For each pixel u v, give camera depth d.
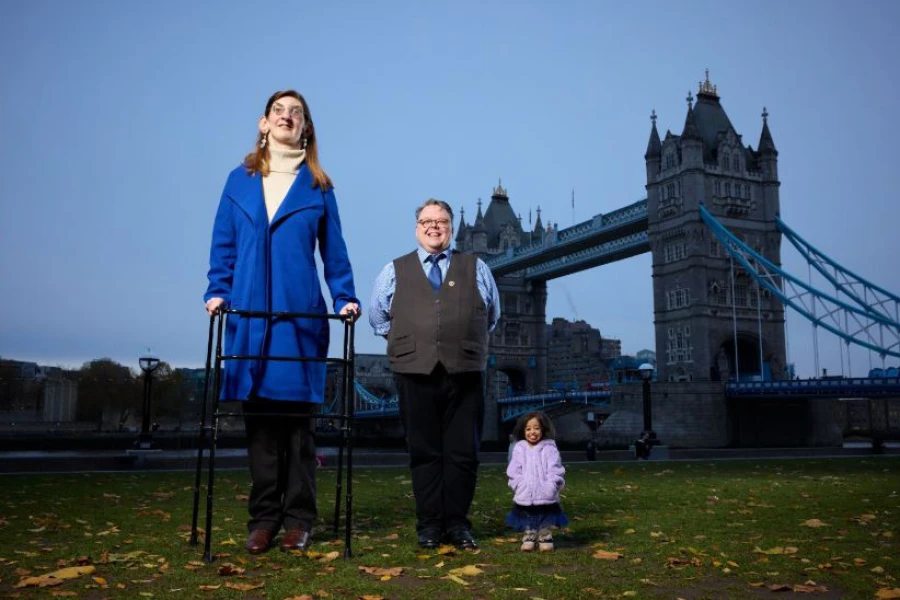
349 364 5.68
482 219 126.44
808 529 7.23
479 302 6.19
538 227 131.50
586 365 153.75
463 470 6.04
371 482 13.78
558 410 89.00
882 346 70.31
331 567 5.03
